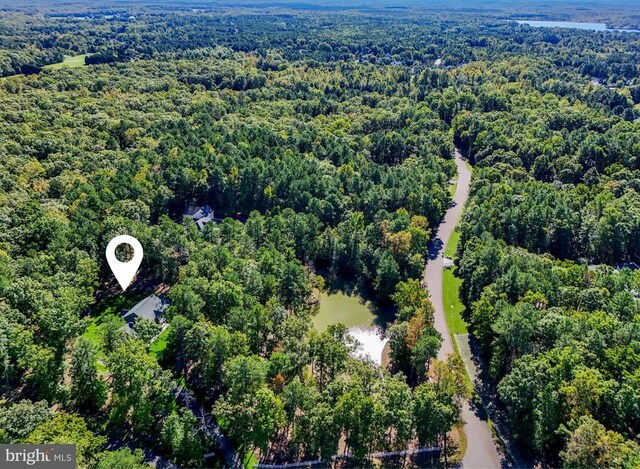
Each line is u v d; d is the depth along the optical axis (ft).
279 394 237.45
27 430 207.51
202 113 648.38
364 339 322.34
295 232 394.73
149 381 237.66
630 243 394.11
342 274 397.39
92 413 248.73
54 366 248.73
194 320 277.23
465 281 354.54
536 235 388.78
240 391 229.66
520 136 576.20
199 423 243.60
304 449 237.04
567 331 255.50
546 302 287.48
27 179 456.45
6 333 250.57
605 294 293.84
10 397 248.52
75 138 555.69
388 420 224.74
